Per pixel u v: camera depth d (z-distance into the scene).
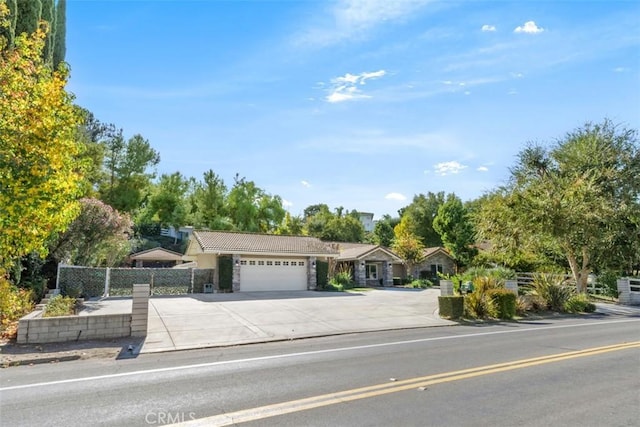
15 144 9.23
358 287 32.69
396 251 39.12
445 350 9.13
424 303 19.67
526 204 22.97
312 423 4.68
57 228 11.34
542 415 4.91
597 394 5.75
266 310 16.50
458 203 44.47
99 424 4.71
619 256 25.52
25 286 17.27
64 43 20.94
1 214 9.41
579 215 21.91
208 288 25.31
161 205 51.34
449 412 5.02
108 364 8.05
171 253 41.41
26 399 5.69
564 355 8.48
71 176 10.43
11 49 12.30
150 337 10.96
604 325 14.20
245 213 51.34
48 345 9.80
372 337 11.45
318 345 10.14
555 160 26.88
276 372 7.18
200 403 5.44
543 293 19.08
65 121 10.17
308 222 61.59
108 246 24.28
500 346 9.63
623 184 24.59
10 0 14.55
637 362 7.82
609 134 25.88
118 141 44.25
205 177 52.16
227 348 9.98
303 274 28.31
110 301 19.47
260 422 4.73
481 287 17.41
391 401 5.45
